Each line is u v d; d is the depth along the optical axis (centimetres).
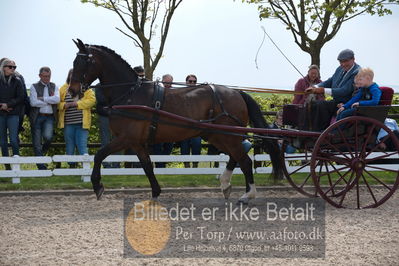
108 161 923
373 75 771
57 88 961
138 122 754
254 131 768
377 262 521
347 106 778
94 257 535
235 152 791
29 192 854
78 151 1045
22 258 533
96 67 770
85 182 917
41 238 607
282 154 842
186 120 748
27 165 1170
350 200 832
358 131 776
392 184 932
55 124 1005
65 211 746
